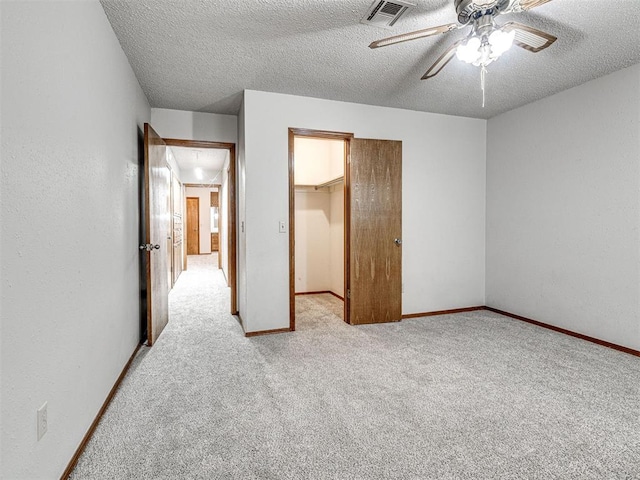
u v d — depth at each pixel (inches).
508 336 123.3
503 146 152.1
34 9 44.9
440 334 125.7
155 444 62.1
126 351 94.0
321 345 114.3
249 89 121.8
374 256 139.6
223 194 282.4
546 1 61.5
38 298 45.7
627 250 107.2
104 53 75.0
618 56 98.7
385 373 92.1
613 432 65.7
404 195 147.7
